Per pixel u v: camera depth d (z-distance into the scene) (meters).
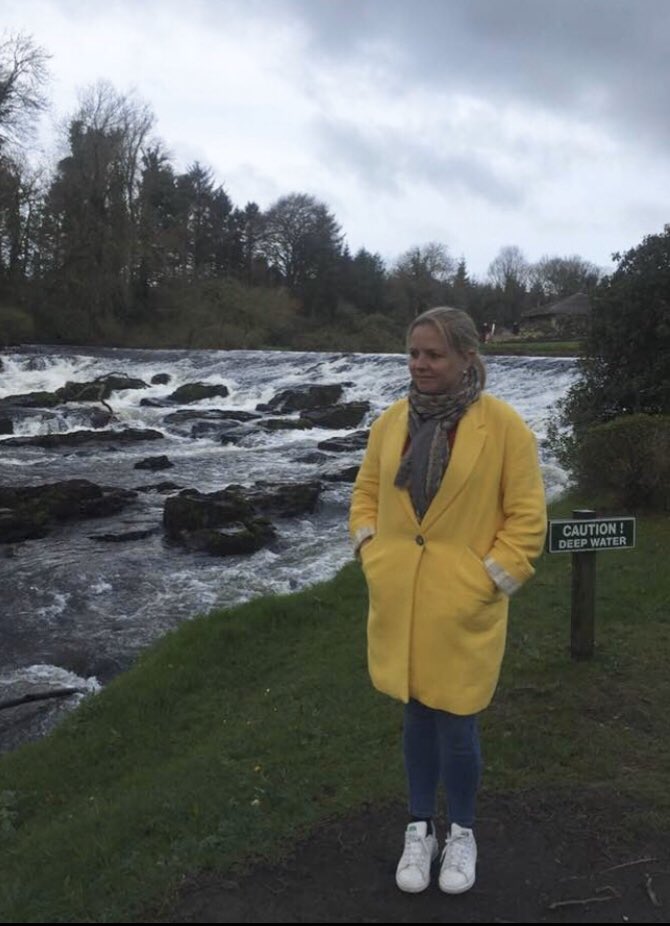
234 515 12.45
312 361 34.22
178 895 3.10
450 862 3.04
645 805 3.71
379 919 2.91
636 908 2.98
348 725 4.87
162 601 9.78
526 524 2.88
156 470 18.36
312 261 72.56
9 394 32.38
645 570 7.57
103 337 48.72
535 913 2.94
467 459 2.88
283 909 2.98
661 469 9.77
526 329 69.25
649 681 5.19
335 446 20.39
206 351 41.25
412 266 79.62
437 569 2.93
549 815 3.62
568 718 4.67
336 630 6.99
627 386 11.42
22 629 8.93
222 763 4.50
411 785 3.16
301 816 3.67
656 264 11.15
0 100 46.25
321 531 13.04
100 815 4.08
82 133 50.78
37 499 13.39
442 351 2.89
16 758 5.74
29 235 49.03
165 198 64.75
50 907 3.20
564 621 6.38
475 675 2.92
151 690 6.20
